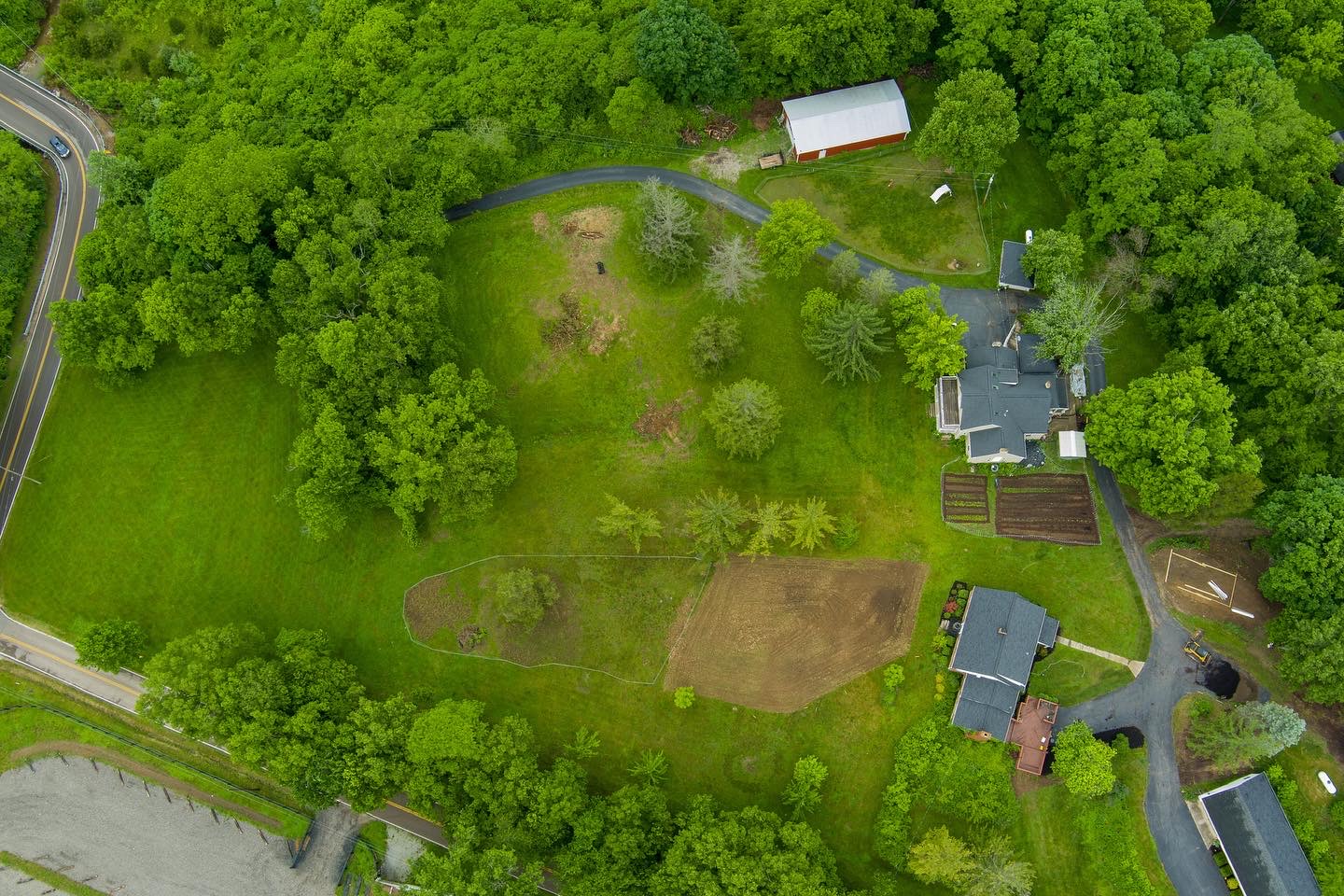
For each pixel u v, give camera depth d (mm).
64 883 79625
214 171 83812
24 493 88188
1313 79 89562
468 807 72500
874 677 78688
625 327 89188
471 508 78938
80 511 87750
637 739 79438
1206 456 71188
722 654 80562
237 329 83625
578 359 88750
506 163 92625
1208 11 87562
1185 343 80125
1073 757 71688
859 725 77750
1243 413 76562
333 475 78250
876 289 81188
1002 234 89500
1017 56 86562
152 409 89750
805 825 70375
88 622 85125
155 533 86938
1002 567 80125
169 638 84625
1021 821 74312
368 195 86188
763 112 96000
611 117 89375
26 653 84750
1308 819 71000
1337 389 71250
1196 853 72312
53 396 90312
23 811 81312
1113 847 72875
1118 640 77625
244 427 89125
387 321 79562
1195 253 78250
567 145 94688
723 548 79438
